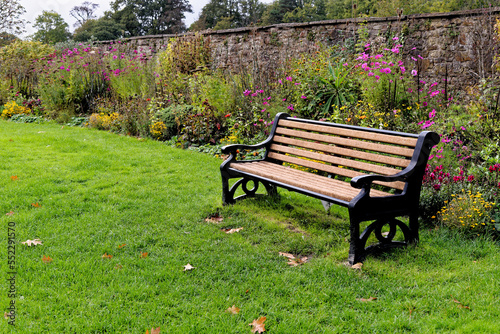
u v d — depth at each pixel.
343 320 2.29
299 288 2.61
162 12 57.56
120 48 11.95
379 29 8.69
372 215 2.98
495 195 3.62
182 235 3.38
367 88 6.10
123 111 8.13
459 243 3.24
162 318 2.26
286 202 4.23
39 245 3.09
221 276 2.75
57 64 10.47
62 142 6.68
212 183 4.79
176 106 7.57
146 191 4.42
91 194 4.26
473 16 7.56
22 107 9.88
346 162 3.61
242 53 10.76
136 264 2.88
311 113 6.62
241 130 6.34
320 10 45.53
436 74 8.05
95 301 2.40
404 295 2.53
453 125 4.64
